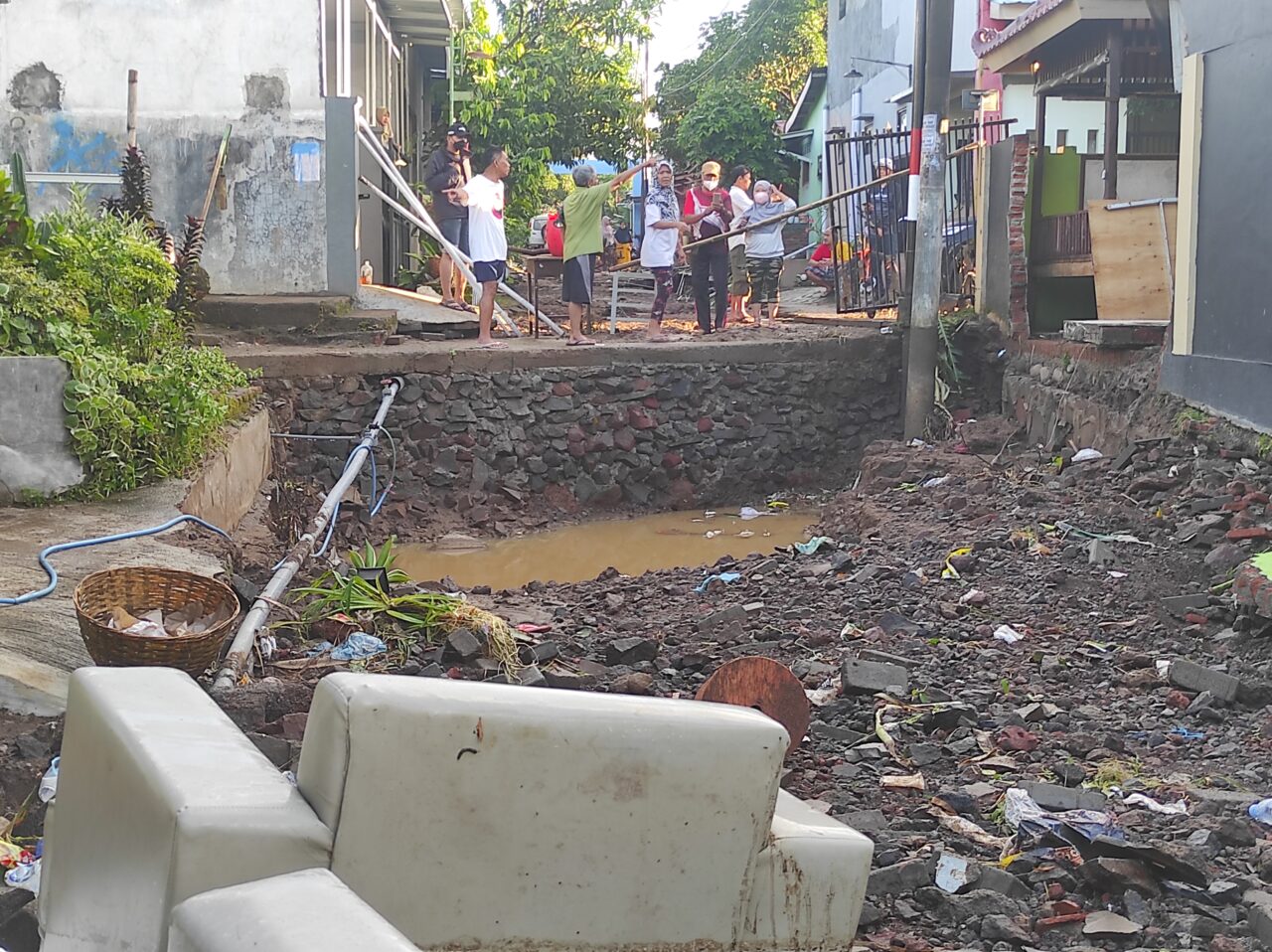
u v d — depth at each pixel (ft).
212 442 26.53
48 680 14.97
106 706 8.17
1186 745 16.53
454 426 38.93
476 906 7.95
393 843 7.63
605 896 8.28
